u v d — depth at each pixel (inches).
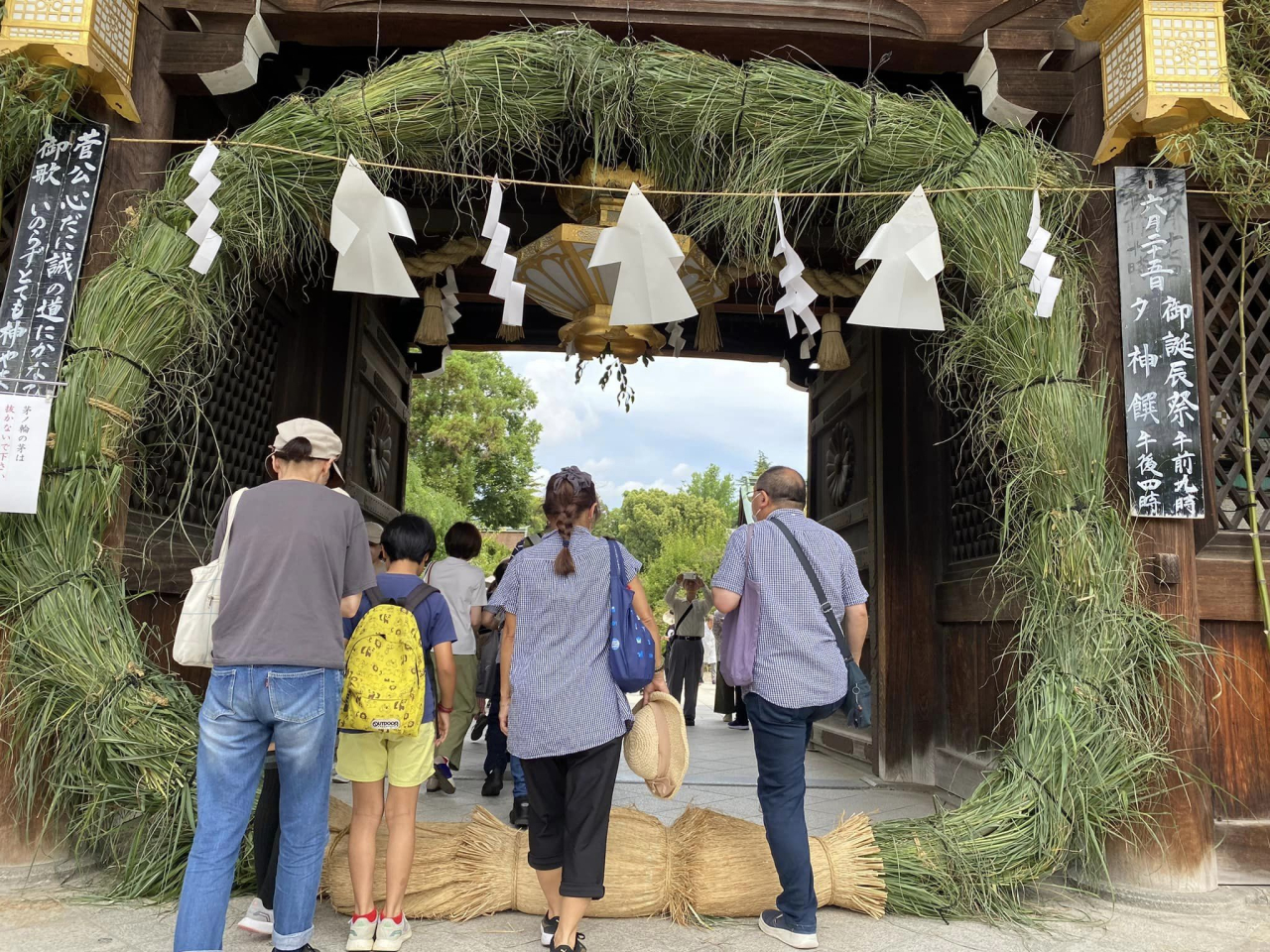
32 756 106.3
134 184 121.5
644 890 106.3
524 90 123.0
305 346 195.0
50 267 114.2
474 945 96.7
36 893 105.1
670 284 116.3
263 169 120.8
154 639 133.2
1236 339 133.4
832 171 126.4
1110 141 125.6
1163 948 100.2
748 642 102.2
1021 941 101.5
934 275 117.6
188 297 117.9
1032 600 124.5
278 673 81.6
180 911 77.0
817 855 110.1
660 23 129.6
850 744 221.0
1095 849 116.6
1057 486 119.6
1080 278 126.2
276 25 130.3
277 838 95.0
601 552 96.7
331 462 96.1
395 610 96.0
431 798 174.2
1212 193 127.1
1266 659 127.0
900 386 203.0
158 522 133.4
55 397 110.8
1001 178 123.7
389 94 121.3
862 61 139.4
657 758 97.9
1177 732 117.4
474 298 257.9
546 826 94.3
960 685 182.5
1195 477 121.1
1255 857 120.9
